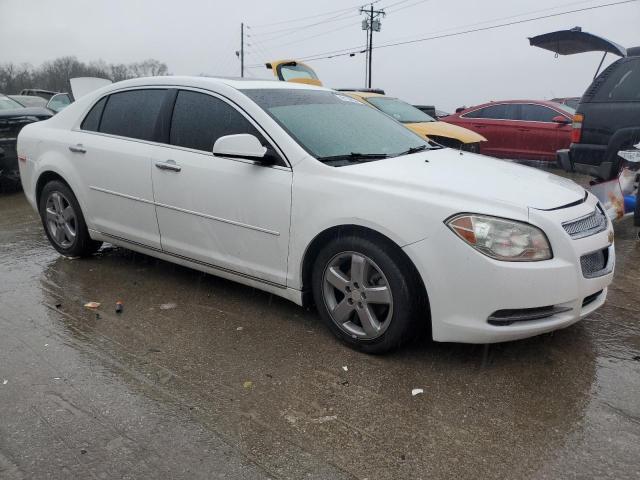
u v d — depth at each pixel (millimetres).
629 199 6109
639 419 2711
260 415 2752
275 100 3920
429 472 2369
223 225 3824
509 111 11758
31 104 17109
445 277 2992
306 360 3283
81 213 4852
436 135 9336
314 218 3359
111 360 3268
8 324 3732
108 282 4531
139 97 4426
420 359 3287
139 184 4266
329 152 3584
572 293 3000
